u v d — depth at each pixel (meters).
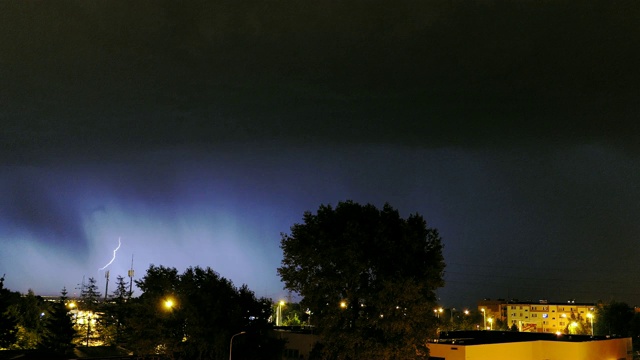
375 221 60.34
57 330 91.12
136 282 68.06
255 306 67.06
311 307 57.09
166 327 63.94
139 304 66.69
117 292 122.00
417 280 55.88
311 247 57.06
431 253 59.38
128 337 72.38
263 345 65.12
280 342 66.56
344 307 56.56
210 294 65.06
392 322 53.12
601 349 71.62
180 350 63.84
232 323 63.56
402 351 53.78
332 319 55.44
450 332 86.38
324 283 55.75
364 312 56.06
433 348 62.19
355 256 54.47
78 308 127.38
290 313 135.38
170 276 68.44
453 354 60.31
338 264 56.44
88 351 95.56
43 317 105.06
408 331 53.94
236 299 66.69
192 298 65.38
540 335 81.12
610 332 130.38
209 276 68.88
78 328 110.00
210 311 63.75
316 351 60.84
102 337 104.44
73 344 99.44
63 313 93.00
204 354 65.62
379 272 56.84
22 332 93.06
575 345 66.50
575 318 180.12
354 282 56.19
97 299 140.88
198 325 62.53
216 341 62.09
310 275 57.66
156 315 64.19
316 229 59.34
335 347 55.94
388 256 57.12
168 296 65.12
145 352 65.31
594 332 132.38
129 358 72.19
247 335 64.12
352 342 54.19
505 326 191.12
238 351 63.34
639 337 123.75
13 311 93.12
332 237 58.47
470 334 81.88
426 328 54.84
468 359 59.34
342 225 60.09
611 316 131.38
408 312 54.25
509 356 64.38
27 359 75.06
